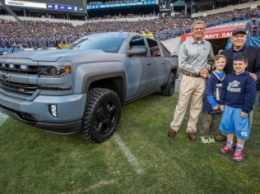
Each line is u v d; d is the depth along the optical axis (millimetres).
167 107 4672
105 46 3484
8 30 27578
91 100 2713
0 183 2225
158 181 2254
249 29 8445
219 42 14312
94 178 2303
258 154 2771
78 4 45875
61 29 34281
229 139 2734
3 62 2684
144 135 3273
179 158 2662
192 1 49500
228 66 2725
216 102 2754
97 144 2982
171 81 5594
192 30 2846
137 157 2680
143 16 47812
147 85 4121
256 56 2549
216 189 2139
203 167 2480
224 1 42562
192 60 2859
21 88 2559
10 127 3557
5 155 2730
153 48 4566
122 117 4008
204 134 3109
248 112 2430
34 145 2975
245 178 2297
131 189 2146
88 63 2623
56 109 2330
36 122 2504
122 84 3279
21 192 2105
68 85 2365
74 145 2965
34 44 18797
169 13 50719
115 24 40344
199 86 2959
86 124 2689
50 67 2328
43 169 2449
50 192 2109
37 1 40969
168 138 3189
